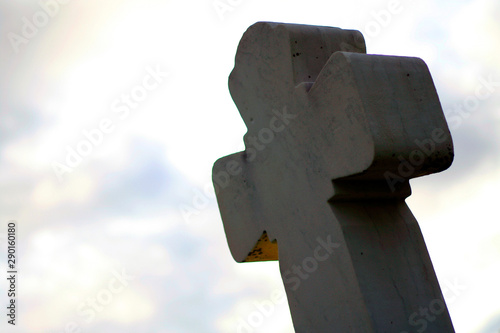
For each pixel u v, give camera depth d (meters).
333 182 2.92
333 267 2.93
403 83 2.87
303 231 3.05
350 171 2.84
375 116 2.78
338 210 2.94
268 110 3.20
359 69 2.82
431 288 2.97
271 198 3.22
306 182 3.04
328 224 2.95
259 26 3.23
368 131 2.76
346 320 2.89
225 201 3.50
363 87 2.79
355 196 2.96
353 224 2.93
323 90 2.92
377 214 3.00
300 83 3.04
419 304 2.92
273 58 3.16
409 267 2.96
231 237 3.50
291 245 3.11
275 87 3.16
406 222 3.04
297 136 3.06
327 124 2.92
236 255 3.49
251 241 3.37
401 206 3.08
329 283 2.95
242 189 3.40
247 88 3.32
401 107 2.84
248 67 3.30
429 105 2.89
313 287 3.02
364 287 2.85
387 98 2.82
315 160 2.99
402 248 2.98
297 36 3.11
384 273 2.90
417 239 3.03
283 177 3.15
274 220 3.21
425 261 3.00
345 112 2.84
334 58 2.87
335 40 3.16
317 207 2.99
